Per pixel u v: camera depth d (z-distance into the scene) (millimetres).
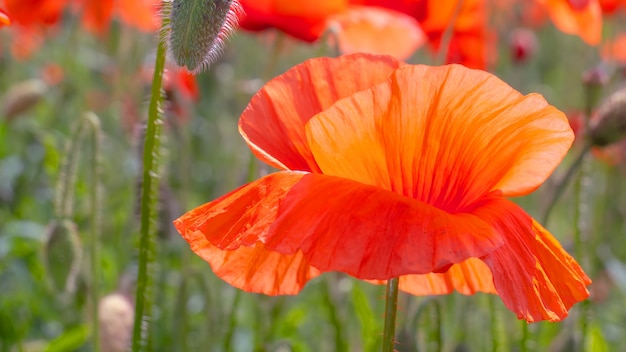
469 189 473
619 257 1213
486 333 773
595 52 1626
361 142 468
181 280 650
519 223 470
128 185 1017
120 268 925
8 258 893
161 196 738
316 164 485
